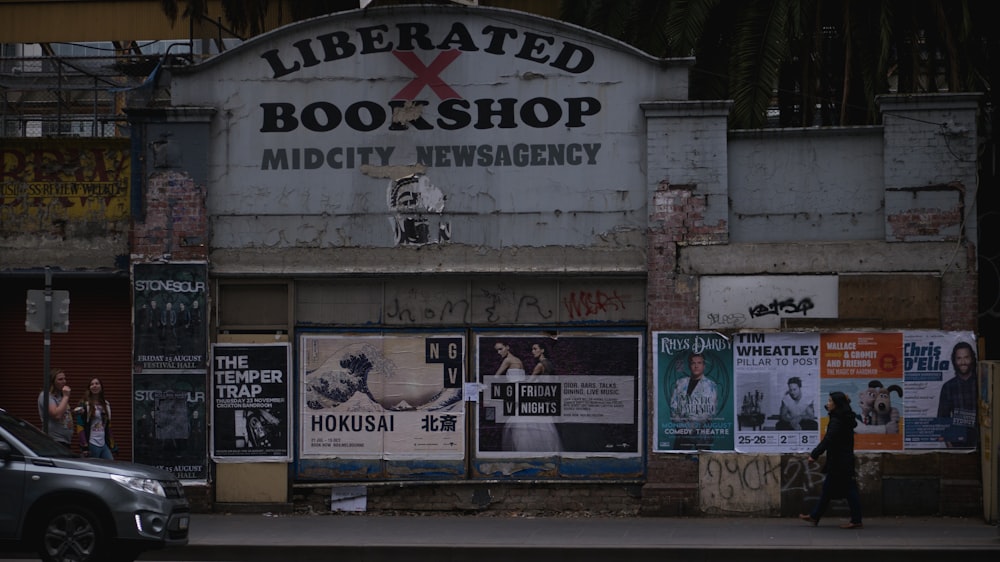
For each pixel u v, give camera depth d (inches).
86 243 657.0
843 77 801.6
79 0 1087.0
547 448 621.3
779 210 614.5
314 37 633.6
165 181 633.0
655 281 613.0
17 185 660.7
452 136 627.2
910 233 602.9
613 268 616.4
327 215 629.6
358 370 628.4
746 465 605.9
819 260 605.3
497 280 625.6
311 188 630.5
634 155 619.8
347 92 631.8
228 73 635.5
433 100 628.1
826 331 603.2
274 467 626.8
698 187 612.4
